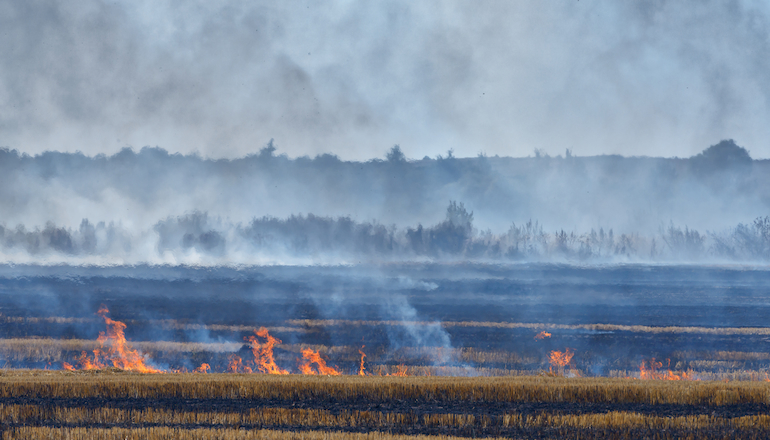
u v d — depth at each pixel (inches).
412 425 3885.3
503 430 3789.4
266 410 4025.6
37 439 3336.6
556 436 3688.5
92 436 3351.4
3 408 3996.1
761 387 4394.7
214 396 4414.4
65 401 4259.4
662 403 4293.8
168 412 3964.1
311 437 3353.8
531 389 4419.3
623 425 3796.8
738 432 3693.4
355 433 3462.1
